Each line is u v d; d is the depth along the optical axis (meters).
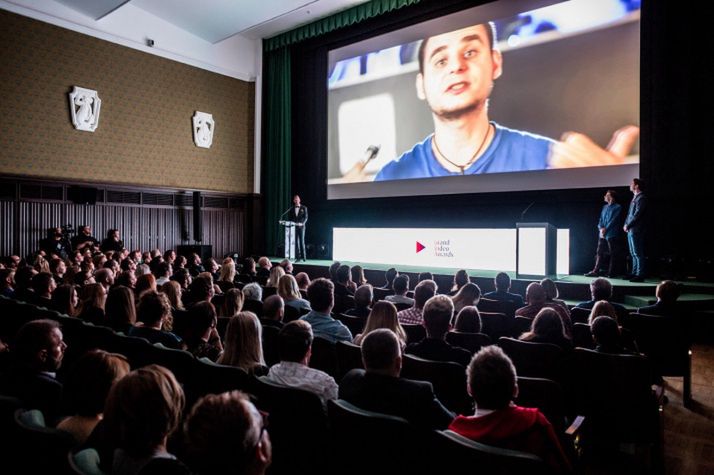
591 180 9.23
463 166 10.82
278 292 5.21
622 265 8.88
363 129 12.56
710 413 4.25
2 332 4.66
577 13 9.32
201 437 1.15
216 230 13.99
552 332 3.47
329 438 2.21
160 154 12.71
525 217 10.29
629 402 3.05
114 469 1.44
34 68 10.62
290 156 14.05
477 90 10.60
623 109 8.85
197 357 3.03
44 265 7.32
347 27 12.80
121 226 12.07
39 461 1.51
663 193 8.55
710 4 8.22
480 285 8.34
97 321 4.37
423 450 1.83
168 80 12.87
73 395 1.80
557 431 2.61
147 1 11.87
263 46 14.62
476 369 1.97
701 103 8.32
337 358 3.27
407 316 4.45
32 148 10.62
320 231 13.90
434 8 11.16
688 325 4.38
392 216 12.44
